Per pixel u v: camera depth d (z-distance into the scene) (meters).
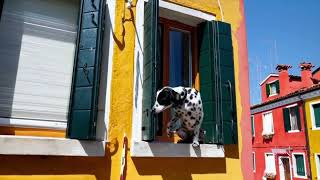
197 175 3.43
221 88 3.67
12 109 2.86
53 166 2.75
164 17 3.94
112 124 3.13
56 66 3.12
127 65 3.37
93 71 2.96
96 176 2.92
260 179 22.62
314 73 22.17
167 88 3.14
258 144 23.31
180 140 3.52
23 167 2.64
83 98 2.88
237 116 3.94
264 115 22.78
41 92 3.00
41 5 3.18
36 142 2.67
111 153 3.05
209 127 3.61
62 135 3.01
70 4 3.33
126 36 3.45
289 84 22.00
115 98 3.21
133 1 3.60
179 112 3.27
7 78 2.89
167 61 3.93
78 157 2.88
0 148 2.53
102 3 3.19
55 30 3.20
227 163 3.66
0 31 2.94
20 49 3.00
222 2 4.26
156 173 3.20
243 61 4.23
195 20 4.03
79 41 3.02
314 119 17.19
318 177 16.45
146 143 3.18
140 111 3.31
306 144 17.50
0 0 2.92
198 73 3.97
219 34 3.87
